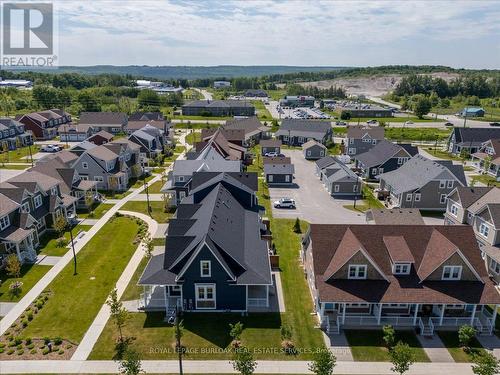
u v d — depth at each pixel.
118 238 52.41
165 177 80.50
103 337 33.28
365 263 35.16
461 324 35.00
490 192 52.28
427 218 61.97
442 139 127.81
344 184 72.06
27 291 39.94
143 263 45.72
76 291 40.00
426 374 29.58
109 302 33.50
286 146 116.00
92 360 30.67
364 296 34.28
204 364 30.39
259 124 127.19
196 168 64.75
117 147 77.88
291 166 80.06
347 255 35.41
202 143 89.12
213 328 34.53
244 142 105.62
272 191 74.62
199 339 33.09
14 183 51.41
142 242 50.94
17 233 45.09
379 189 74.50
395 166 81.25
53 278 42.47
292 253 48.94
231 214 45.72
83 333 33.75
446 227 38.00
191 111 176.00
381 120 169.75
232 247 38.41
